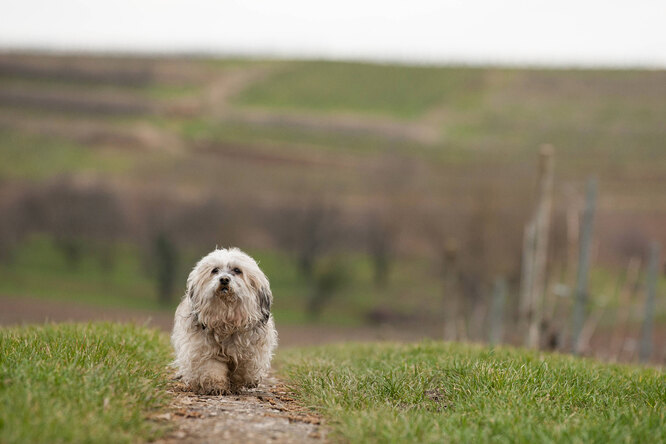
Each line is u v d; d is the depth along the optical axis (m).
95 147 110.31
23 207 83.06
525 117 116.56
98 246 79.25
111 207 84.44
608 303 39.97
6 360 7.63
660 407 7.48
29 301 59.53
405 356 10.88
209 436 6.77
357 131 116.62
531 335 16.98
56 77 144.25
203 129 120.38
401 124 119.00
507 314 35.97
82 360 7.96
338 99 133.38
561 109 117.62
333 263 72.12
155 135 117.56
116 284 70.75
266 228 80.81
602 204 75.38
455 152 102.12
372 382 8.85
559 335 15.73
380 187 87.31
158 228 79.75
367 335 47.72
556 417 7.18
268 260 76.75
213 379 8.67
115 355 8.63
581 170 90.69
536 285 17.62
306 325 57.91
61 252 77.00
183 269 73.94
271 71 149.50
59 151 106.56
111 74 147.00
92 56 154.88
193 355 8.77
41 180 91.00
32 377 7.00
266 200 84.94
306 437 6.87
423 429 6.55
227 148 110.75
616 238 67.19
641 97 119.38
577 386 8.51
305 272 74.81
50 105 130.62
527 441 6.23
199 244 80.44
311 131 118.25
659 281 44.94
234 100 136.12
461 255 58.28
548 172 17.66
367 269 73.00
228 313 8.62
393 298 65.94
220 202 85.19
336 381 8.84
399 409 7.76
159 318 52.31
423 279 69.88
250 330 8.90
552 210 47.28
